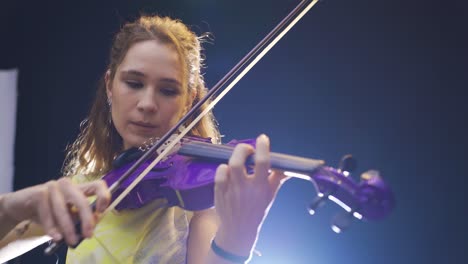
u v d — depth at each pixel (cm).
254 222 254
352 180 234
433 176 682
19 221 258
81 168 381
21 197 244
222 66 684
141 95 329
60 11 720
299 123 692
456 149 680
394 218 681
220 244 258
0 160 705
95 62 715
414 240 678
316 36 698
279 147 691
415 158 685
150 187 305
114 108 338
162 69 329
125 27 354
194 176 293
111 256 326
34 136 712
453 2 683
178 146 310
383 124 689
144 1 702
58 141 711
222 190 251
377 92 691
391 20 692
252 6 689
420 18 689
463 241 673
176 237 327
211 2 688
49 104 714
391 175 686
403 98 689
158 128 329
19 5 720
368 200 225
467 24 683
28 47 721
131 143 331
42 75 718
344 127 691
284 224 682
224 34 688
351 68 694
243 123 691
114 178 319
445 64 685
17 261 463
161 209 329
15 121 712
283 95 695
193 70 361
